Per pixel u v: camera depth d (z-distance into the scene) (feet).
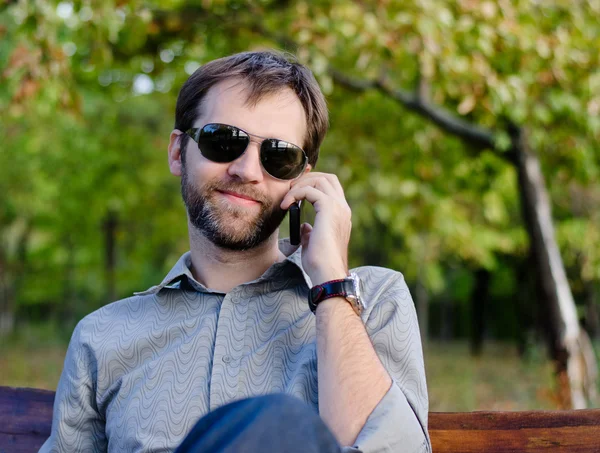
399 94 19.94
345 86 19.74
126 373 6.39
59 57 13.28
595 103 17.57
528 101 17.54
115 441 6.11
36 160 39.47
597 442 6.30
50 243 60.54
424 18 14.70
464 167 24.81
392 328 6.10
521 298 60.64
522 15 16.93
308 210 12.30
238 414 3.81
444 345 77.56
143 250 55.11
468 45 15.97
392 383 5.50
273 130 6.36
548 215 19.67
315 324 6.07
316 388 5.90
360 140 24.93
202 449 3.70
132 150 34.83
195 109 6.55
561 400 18.10
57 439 6.48
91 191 39.09
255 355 6.09
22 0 13.19
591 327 49.88
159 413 5.97
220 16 17.87
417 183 26.11
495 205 28.14
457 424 6.61
